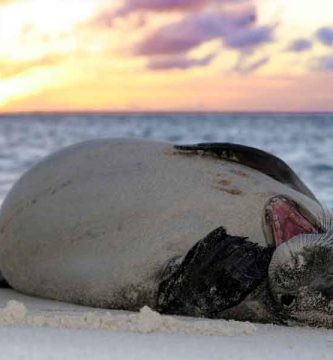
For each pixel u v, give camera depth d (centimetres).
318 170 1073
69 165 255
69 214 241
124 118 4984
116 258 226
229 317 211
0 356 147
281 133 2295
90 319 183
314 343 178
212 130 2694
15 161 1315
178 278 208
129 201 234
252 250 206
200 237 222
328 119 4038
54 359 147
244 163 246
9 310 186
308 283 198
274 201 227
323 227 225
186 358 155
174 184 236
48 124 3803
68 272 235
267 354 163
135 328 179
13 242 254
